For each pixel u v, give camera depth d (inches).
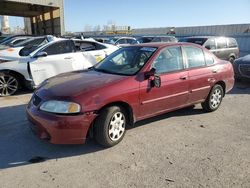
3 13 1328.7
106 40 843.4
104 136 159.3
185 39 539.2
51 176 134.3
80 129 150.3
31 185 126.8
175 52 203.2
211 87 229.9
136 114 175.9
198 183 129.4
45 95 158.2
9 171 138.6
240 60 378.0
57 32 1176.8
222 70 237.6
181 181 130.9
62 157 153.4
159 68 189.5
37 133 157.2
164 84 188.5
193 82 210.5
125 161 149.5
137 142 173.6
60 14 1123.9
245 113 240.5
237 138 183.5
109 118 159.2
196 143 174.2
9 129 194.1
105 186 126.3
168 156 155.9
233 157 155.8
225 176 135.8
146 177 134.0
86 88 157.5
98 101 153.9
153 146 168.6
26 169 140.6
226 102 279.0
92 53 334.3
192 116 227.6
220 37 533.0
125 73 180.9
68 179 131.8
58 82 172.6
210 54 234.1
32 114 157.9
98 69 199.3
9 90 296.5
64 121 146.9
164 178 133.3
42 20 1325.0
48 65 299.6
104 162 148.2
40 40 415.2
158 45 200.2
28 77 296.0
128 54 200.8
